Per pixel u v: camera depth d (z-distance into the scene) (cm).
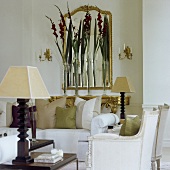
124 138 383
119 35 826
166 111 489
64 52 851
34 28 881
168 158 627
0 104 679
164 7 752
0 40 854
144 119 387
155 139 475
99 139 386
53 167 338
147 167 414
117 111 811
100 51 832
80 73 842
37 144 495
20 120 349
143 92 755
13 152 347
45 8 875
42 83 354
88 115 620
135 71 813
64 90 849
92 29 841
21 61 839
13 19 846
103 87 829
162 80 748
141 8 812
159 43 752
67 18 855
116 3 829
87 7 845
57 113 639
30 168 333
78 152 586
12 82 337
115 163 385
